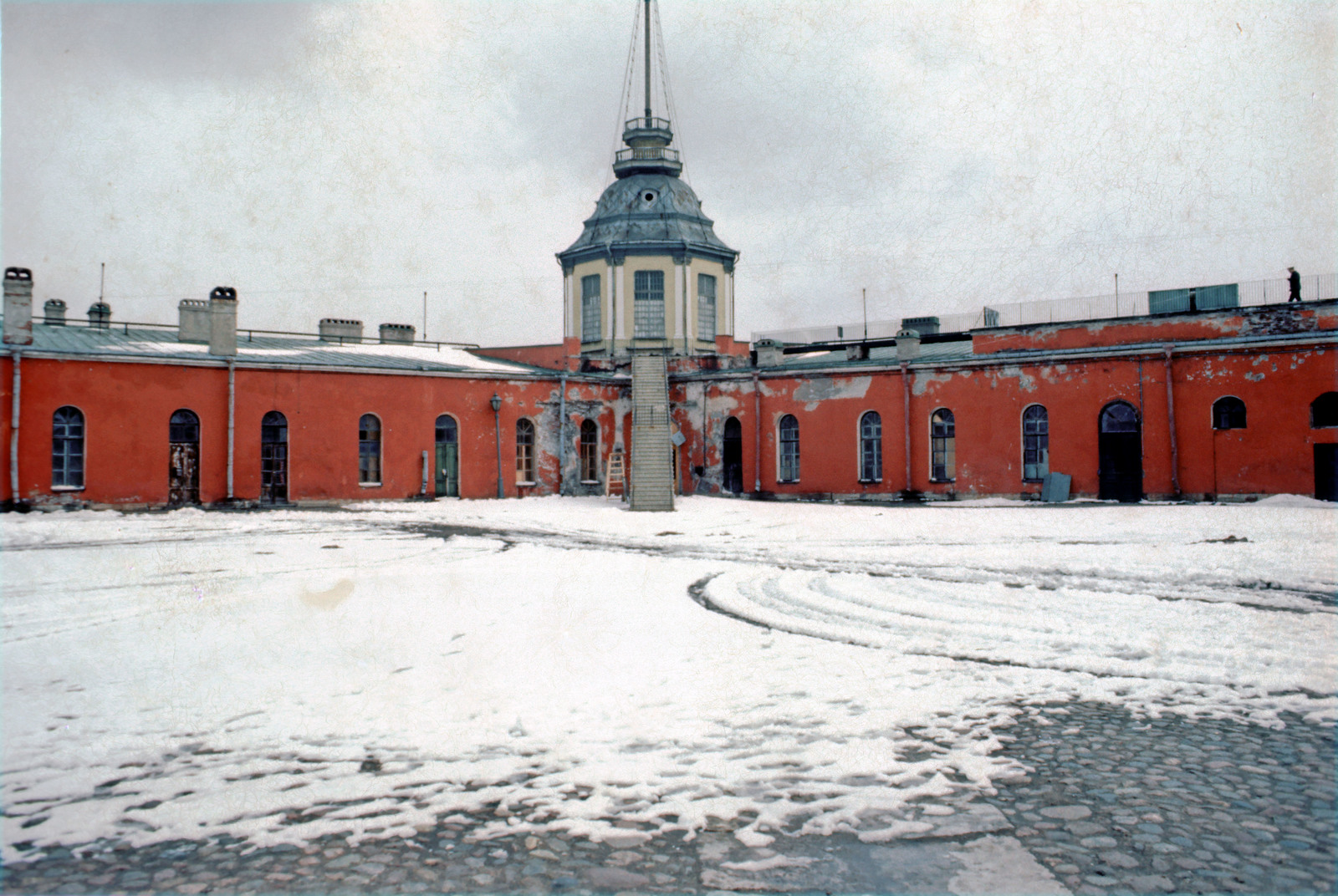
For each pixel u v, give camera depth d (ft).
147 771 16.10
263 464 87.10
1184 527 57.06
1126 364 81.20
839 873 12.23
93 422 79.05
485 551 50.85
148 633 27.27
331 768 16.25
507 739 17.74
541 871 12.41
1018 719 18.85
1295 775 15.67
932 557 45.60
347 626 28.27
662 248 114.73
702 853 12.89
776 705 19.76
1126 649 24.43
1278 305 75.97
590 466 109.09
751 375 102.63
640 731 18.16
